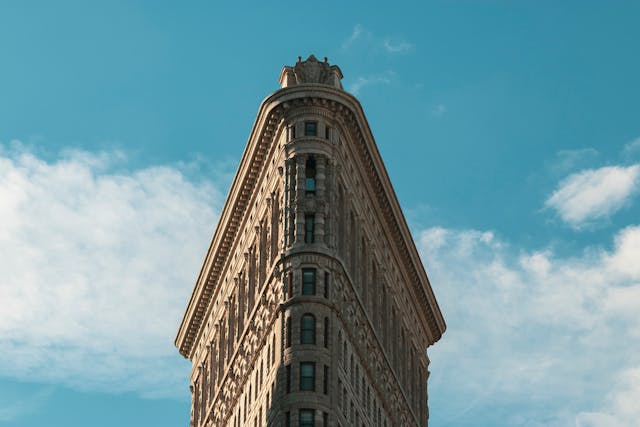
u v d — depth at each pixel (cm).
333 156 14088
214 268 17112
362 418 14050
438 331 18312
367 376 14500
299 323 13225
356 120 14500
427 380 17912
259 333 14375
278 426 12850
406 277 17000
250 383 14662
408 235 16638
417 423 16788
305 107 14225
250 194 15625
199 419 17588
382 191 15562
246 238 15775
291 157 14012
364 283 14962
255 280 15225
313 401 12825
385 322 15750
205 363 17850
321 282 13425
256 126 14838
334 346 13262
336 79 14875
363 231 15088
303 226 13712
